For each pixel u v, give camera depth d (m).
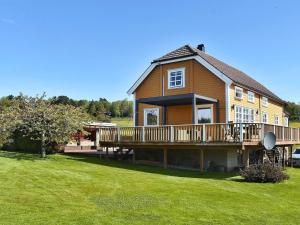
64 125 21.06
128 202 11.14
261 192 14.23
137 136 22.22
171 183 14.98
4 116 21.11
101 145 23.92
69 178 14.67
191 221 9.41
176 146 20.48
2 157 20.38
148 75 27.12
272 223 9.67
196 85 24.72
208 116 24.16
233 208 11.12
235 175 18.89
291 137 25.98
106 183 14.12
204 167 21.30
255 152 22.97
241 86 25.03
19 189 12.05
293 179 18.50
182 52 25.73
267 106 30.80
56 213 9.52
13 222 8.59
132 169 19.12
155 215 9.77
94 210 10.02
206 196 12.73
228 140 18.73
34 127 20.75
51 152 24.70
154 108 26.94
